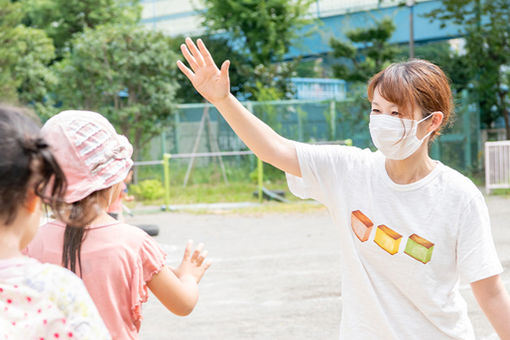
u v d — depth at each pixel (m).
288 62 22.34
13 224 1.40
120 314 2.07
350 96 19.27
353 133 18.12
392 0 19.64
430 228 2.22
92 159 2.06
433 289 2.23
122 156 2.16
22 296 1.41
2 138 1.33
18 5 15.63
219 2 20.86
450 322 2.25
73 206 2.01
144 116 15.44
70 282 1.46
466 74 18.84
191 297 2.27
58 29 22.91
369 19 20.83
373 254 2.30
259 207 12.98
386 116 2.24
